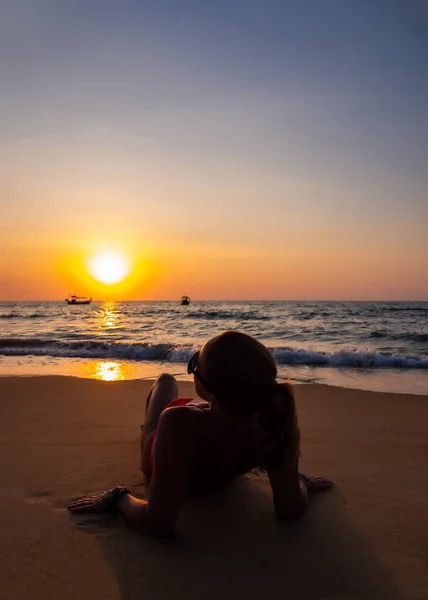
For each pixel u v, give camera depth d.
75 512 2.20
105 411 4.35
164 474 1.95
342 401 5.01
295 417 2.01
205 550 1.88
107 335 20.62
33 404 4.69
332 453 3.17
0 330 24.92
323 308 54.94
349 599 1.57
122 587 1.63
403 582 1.67
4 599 1.56
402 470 2.82
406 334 19.17
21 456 3.01
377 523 2.13
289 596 1.59
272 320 32.38
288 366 8.95
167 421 1.97
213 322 31.25
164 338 18.64
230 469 2.18
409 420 4.13
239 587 1.64
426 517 2.19
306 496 2.25
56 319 39.16
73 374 8.08
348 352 9.56
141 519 2.00
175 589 1.62
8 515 2.18
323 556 1.85
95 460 2.93
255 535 2.01
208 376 1.92
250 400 1.90
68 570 1.73
